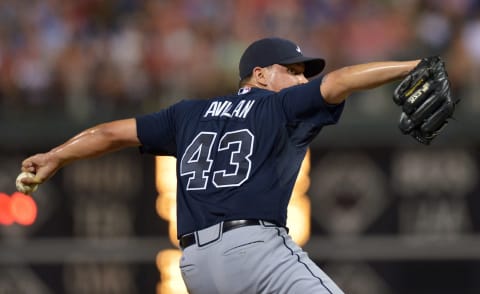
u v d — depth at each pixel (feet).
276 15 134.51
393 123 110.83
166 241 113.50
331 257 111.34
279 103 57.88
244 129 58.13
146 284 113.80
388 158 111.34
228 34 132.98
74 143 62.85
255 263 55.83
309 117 56.90
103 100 125.29
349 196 111.45
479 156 110.73
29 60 131.54
